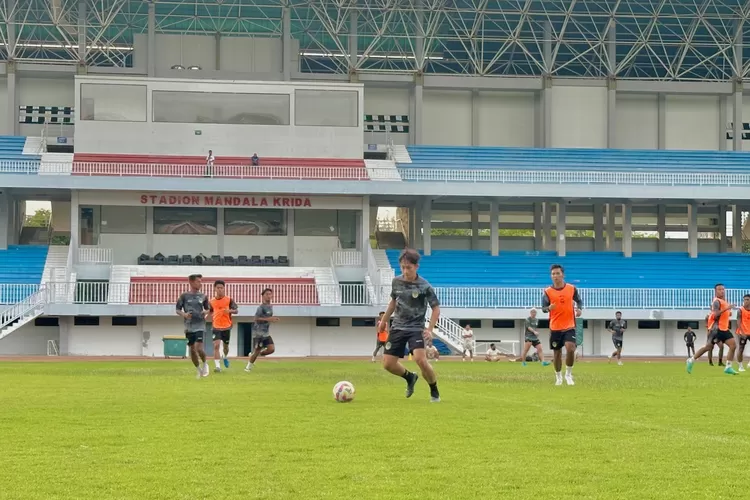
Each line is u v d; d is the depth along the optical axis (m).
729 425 14.66
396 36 69.12
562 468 10.55
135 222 64.62
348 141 66.81
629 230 68.19
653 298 59.31
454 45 73.75
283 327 57.97
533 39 70.94
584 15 68.31
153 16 70.00
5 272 60.00
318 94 66.69
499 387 23.11
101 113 65.00
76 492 9.22
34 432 13.30
